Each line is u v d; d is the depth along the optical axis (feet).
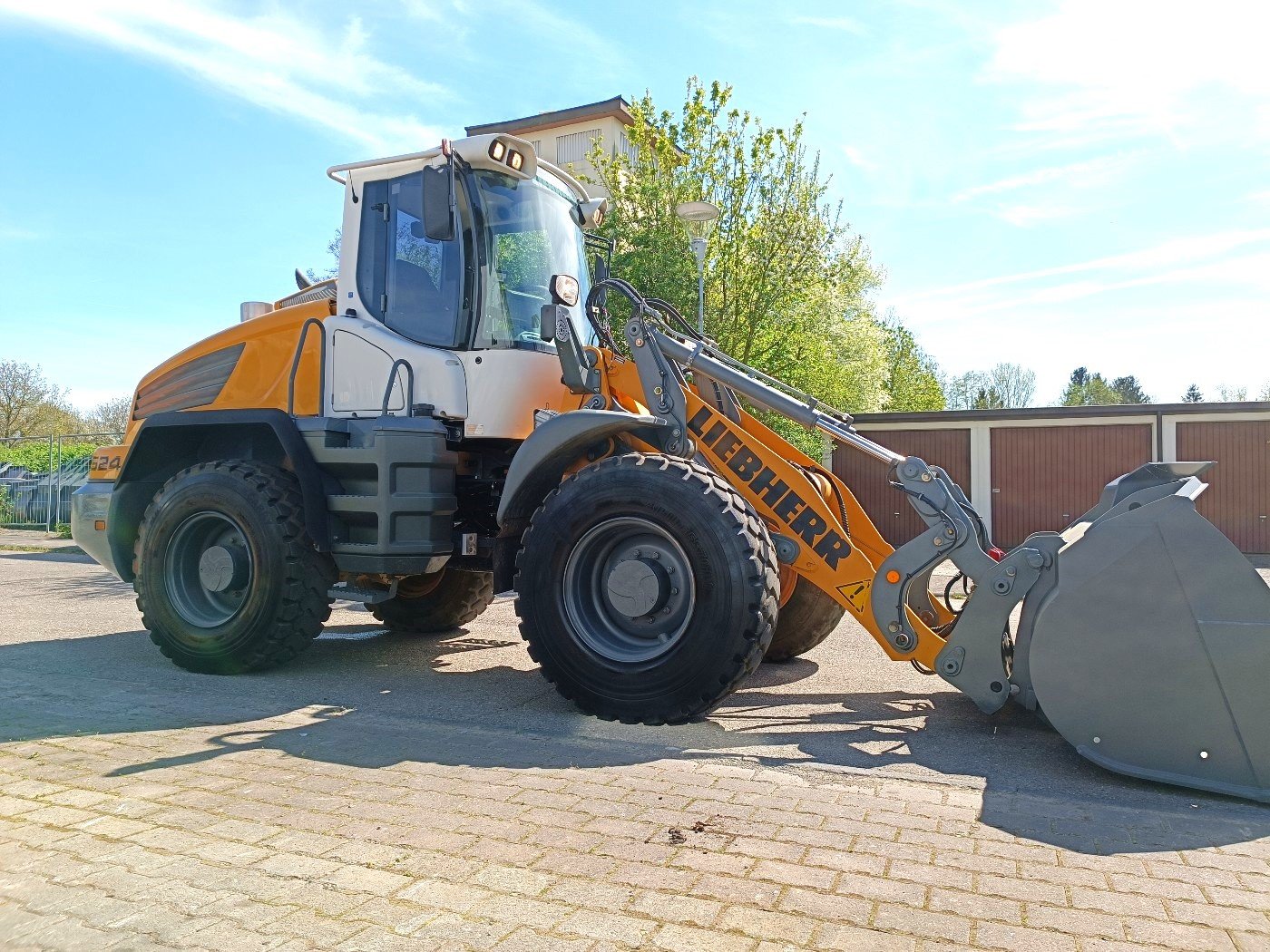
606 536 14.28
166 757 11.69
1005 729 13.55
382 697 15.53
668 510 13.47
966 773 11.35
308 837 8.98
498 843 8.85
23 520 72.23
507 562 15.83
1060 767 11.64
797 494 14.26
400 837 9.00
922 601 14.99
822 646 21.25
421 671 17.94
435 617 22.15
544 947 6.88
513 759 11.78
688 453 15.07
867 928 7.21
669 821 9.52
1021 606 12.92
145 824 9.30
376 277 17.99
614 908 7.50
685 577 13.84
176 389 20.11
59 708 14.43
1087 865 8.50
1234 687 10.61
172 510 17.65
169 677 17.10
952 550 13.21
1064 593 11.40
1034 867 8.45
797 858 8.58
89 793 10.23
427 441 16.33
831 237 48.11
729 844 8.89
